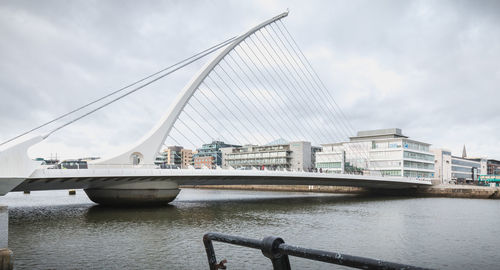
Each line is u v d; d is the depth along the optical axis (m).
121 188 38.25
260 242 2.32
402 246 21.25
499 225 29.98
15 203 43.50
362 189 82.12
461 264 17.45
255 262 16.20
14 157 26.72
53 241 20.95
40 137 28.75
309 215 35.34
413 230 26.86
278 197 62.09
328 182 57.69
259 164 114.50
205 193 76.88
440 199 63.66
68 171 30.67
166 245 20.06
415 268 1.71
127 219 29.72
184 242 20.86
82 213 33.28
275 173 46.91
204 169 40.66
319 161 100.19
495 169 171.12
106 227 25.73
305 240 22.64
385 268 1.79
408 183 70.62
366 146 96.38
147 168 37.56
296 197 63.06
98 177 33.22
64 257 17.38
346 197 65.69
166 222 28.41
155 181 39.59
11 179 26.50
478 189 68.56
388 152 92.31
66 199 51.16
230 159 122.31
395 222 31.14
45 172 29.14
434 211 41.06
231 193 77.50
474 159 145.62
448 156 117.00
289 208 41.97
